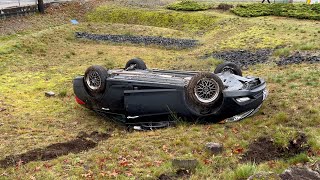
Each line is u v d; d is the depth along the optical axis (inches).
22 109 399.5
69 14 1189.1
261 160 250.8
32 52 755.4
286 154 258.5
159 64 676.7
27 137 314.7
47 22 1067.9
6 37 856.9
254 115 334.0
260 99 326.3
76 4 1264.8
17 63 652.1
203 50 786.8
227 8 1161.4
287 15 1000.2
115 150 275.3
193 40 894.4
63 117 379.9
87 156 266.4
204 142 283.3
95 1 1317.7
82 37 936.3
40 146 293.1
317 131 281.4
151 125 338.6
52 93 453.4
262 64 589.0
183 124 326.3
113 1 1327.5
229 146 273.0
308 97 357.7
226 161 246.5
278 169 229.3
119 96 341.7
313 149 253.8
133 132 336.2
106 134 334.3
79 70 619.5
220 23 1013.8
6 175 239.3
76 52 812.6
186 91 315.9
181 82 324.5
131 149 279.1
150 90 325.1
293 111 329.1
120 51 822.5
